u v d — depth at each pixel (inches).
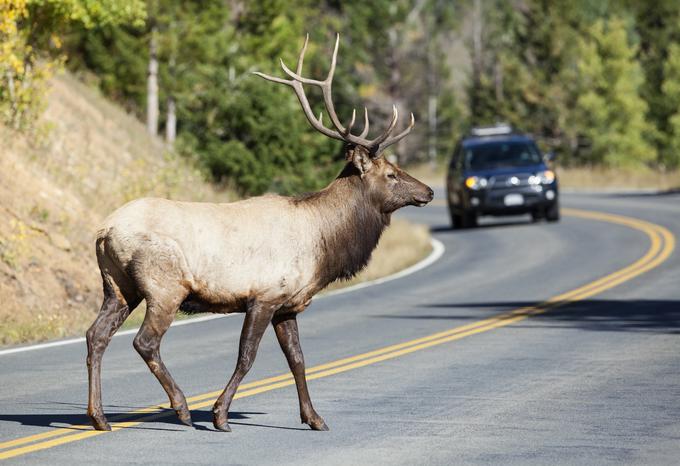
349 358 1625.2
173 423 1164.5
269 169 3777.1
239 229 1117.1
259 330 1118.4
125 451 1035.3
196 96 4025.6
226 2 4680.1
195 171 3410.4
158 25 4077.3
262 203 1141.1
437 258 3380.9
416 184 1182.3
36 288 2122.3
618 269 2839.6
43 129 2928.2
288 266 1124.5
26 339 1862.7
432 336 1845.5
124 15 2797.7
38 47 2906.0
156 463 989.8
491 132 4527.6
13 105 2768.2
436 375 1465.3
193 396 1337.4
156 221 1104.8
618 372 1460.4
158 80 4170.8
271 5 4687.5
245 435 1107.9
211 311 1133.7
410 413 1216.2
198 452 1031.6
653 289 2421.3
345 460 1000.9
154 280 1097.4
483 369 1508.4
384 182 1176.2
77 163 2989.7
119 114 3907.5
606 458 998.4
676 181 6850.4
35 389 1389.0
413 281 2822.3
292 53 4842.5
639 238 3617.1
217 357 1662.2
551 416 1188.5
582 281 2630.4
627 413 1198.3
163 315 1102.4
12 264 2114.9
